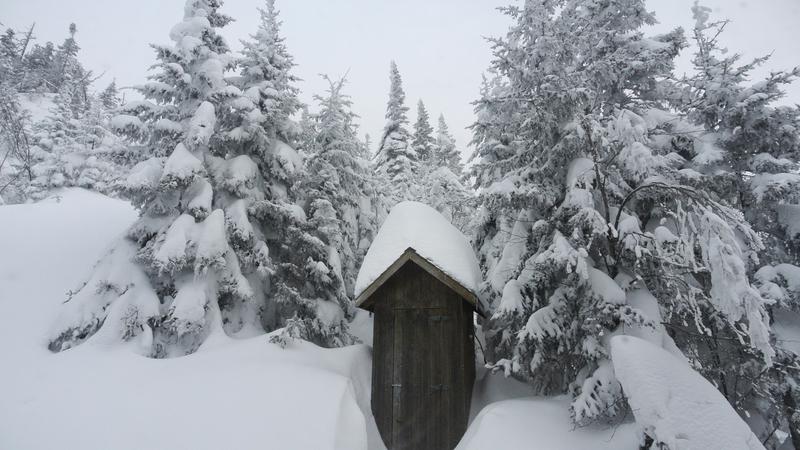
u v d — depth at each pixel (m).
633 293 8.18
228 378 8.96
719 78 10.70
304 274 13.41
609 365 7.47
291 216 13.02
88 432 7.12
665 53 11.27
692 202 7.45
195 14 13.50
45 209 17.78
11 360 9.30
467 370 10.45
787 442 9.35
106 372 8.99
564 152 9.55
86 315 10.41
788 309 9.19
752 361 8.67
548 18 9.94
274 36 15.02
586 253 7.63
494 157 13.49
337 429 7.98
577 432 7.26
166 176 11.05
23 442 6.84
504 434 7.36
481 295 10.77
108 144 26.89
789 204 9.98
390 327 10.65
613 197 9.35
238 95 12.83
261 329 12.60
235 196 13.00
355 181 16.31
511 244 10.35
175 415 7.66
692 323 9.11
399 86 27.98
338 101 15.62
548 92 9.38
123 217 17.97
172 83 12.78
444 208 21.02
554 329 8.44
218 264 11.10
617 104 11.91
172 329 10.52
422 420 9.95
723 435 5.36
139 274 11.12
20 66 55.88
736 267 6.22
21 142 27.44
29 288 11.95
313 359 10.62
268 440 7.33
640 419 5.70
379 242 11.00
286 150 13.87
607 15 12.34
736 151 10.60
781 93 9.88
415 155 27.30
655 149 10.04
